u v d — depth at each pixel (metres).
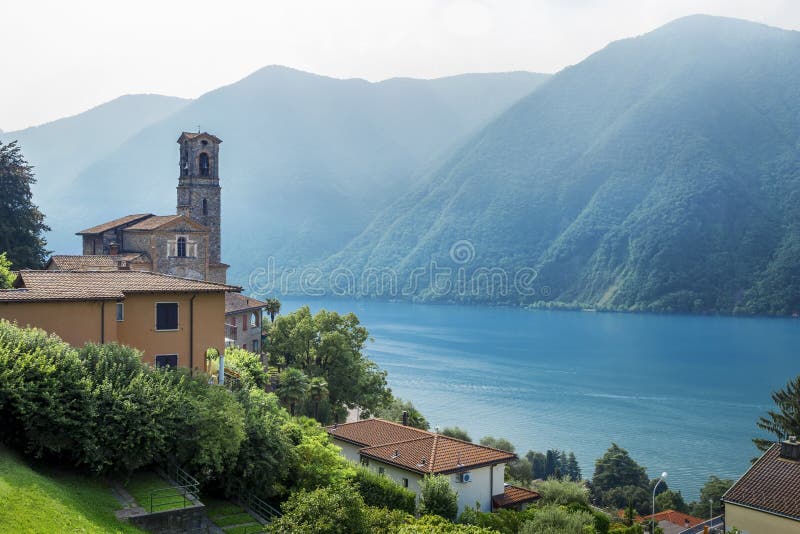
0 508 22.94
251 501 33.53
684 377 199.12
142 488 30.00
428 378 192.75
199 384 34.84
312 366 76.94
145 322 40.97
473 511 40.94
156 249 86.75
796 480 41.03
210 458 31.14
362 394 78.62
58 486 27.02
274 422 36.31
